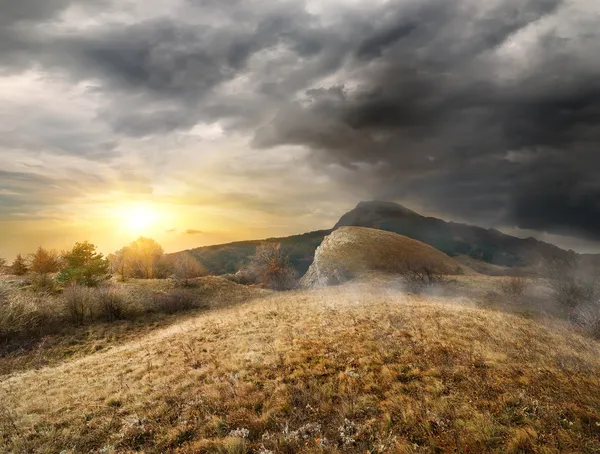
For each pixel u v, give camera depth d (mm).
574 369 9703
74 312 25766
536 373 9422
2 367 17156
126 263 61688
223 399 9086
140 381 11094
